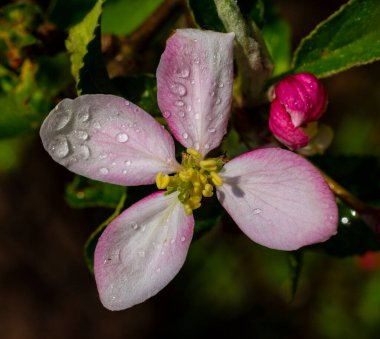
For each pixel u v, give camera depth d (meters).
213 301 0.39
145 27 0.18
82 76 0.15
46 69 0.18
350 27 0.16
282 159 0.14
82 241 0.41
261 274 0.38
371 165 0.18
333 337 0.39
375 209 0.16
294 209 0.14
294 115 0.15
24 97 0.18
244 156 0.14
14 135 0.19
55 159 0.14
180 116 0.14
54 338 0.41
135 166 0.14
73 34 0.15
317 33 0.16
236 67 0.15
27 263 0.41
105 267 0.14
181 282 0.39
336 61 0.16
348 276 0.38
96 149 0.14
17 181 0.40
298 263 0.17
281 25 0.20
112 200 0.18
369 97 0.39
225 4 0.15
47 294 0.41
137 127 0.14
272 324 0.39
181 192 0.14
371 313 0.38
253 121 0.16
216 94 0.14
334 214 0.14
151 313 0.41
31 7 0.18
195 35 0.14
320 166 0.18
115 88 0.15
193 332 0.40
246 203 0.14
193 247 0.38
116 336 0.41
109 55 0.18
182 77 0.14
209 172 0.15
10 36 0.18
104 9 0.20
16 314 0.41
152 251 0.14
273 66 0.15
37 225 0.41
